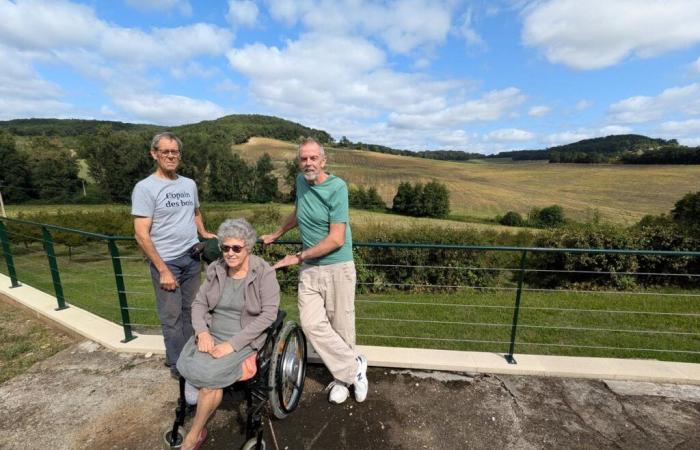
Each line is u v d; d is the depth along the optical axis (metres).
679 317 6.36
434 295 8.38
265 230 7.99
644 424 2.45
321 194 2.32
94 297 8.13
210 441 2.30
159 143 2.64
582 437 2.34
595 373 2.90
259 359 2.20
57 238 14.50
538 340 5.43
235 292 2.37
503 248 2.98
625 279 9.00
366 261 9.00
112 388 2.86
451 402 2.67
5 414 2.58
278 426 2.43
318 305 2.57
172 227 2.78
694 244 8.63
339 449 2.25
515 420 2.49
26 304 4.46
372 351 3.21
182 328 3.01
